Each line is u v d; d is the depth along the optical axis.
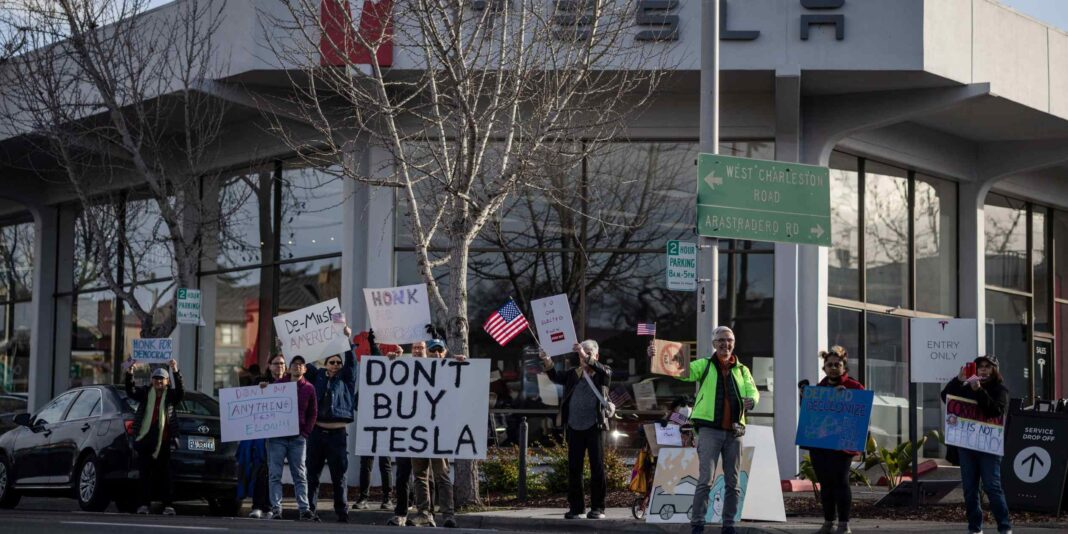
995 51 20.03
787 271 20.08
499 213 20.27
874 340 22.02
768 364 20.05
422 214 20.05
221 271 23.86
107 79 20.12
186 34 19.47
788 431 19.86
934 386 23.19
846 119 20.28
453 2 16.33
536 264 20.22
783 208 14.55
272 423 14.56
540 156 17.66
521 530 14.16
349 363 15.06
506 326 16.98
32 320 29.84
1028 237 26.17
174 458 15.93
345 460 14.82
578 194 19.44
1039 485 14.27
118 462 16.09
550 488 17.39
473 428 13.20
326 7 17.36
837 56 18.70
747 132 20.16
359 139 20.56
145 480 15.64
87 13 20.33
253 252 23.22
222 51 19.73
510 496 17.36
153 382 15.73
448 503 13.39
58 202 29.39
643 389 19.92
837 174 21.70
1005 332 25.28
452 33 16.16
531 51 17.14
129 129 22.45
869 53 18.70
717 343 12.16
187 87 19.50
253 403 14.59
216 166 23.75
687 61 18.36
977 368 12.20
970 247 23.88
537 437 19.97
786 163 14.63
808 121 20.47
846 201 21.77
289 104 20.56
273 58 19.08
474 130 15.77
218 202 23.72
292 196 22.45
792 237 14.55
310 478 15.05
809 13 18.72
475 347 20.23
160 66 20.16
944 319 15.09
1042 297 26.55
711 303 14.31
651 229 20.12
